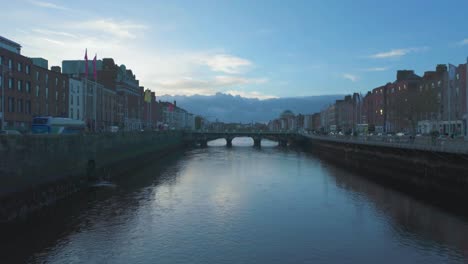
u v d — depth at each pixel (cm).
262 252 2277
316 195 3962
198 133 15262
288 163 7475
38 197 3241
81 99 8981
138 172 6103
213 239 2511
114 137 5959
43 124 5375
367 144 5884
